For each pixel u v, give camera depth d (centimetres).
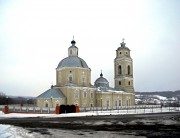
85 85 9300
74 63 9256
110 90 10544
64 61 9425
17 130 3080
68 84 8900
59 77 9394
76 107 7181
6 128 3278
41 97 8556
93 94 9738
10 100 15088
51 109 7000
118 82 11750
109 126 3431
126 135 2633
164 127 3259
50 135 2691
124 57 11638
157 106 11256
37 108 6994
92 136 2600
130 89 11669
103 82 11181
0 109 7681
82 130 3048
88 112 6988
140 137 2498
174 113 6319
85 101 9256
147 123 3759
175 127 3253
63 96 8788
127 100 11206
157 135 2606
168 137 2480
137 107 10294
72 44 9862
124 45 12012
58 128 3262
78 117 5116
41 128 3272
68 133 2816
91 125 3578
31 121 4291
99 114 6084
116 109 8788
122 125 3534
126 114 6050
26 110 7000
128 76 11675
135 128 3184
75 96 8950
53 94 8556
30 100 15875
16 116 5700
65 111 6894
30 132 2911
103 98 10025
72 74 9181
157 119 4409
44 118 4969
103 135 2653
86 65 9681
